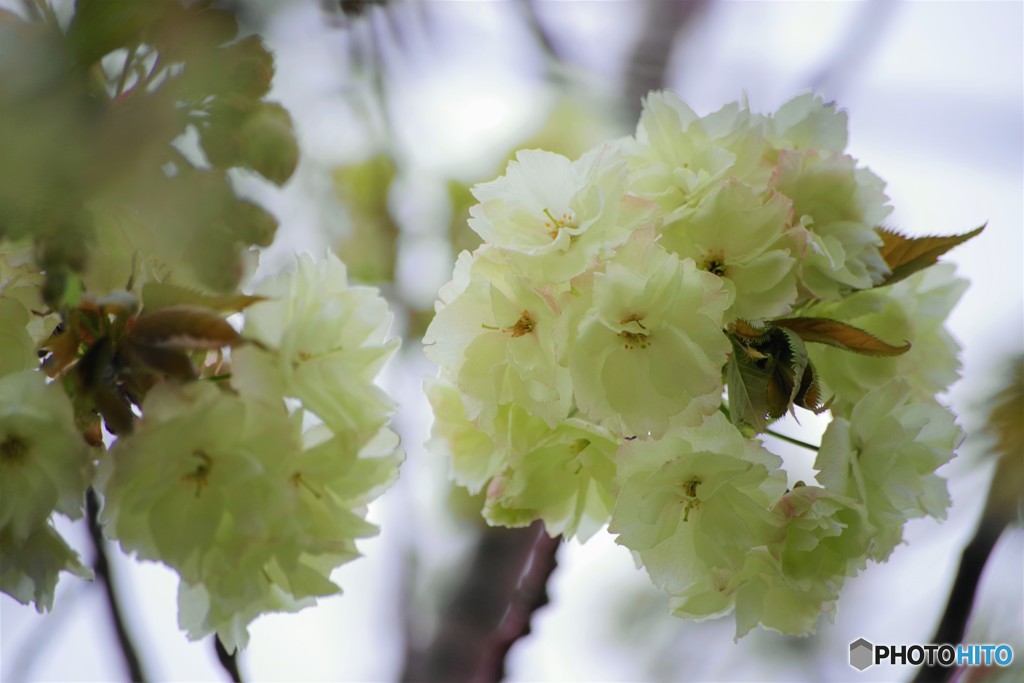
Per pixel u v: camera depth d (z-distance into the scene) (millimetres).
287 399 934
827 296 981
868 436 977
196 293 927
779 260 970
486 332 968
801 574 965
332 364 935
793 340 970
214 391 924
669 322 958
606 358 958
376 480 940
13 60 902
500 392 964
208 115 921
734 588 974
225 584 925
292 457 928
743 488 966
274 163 924
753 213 973
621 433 966
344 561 945
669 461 961
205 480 924
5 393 928
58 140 904
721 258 975
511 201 973
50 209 907
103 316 933
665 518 965
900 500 977
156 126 911
